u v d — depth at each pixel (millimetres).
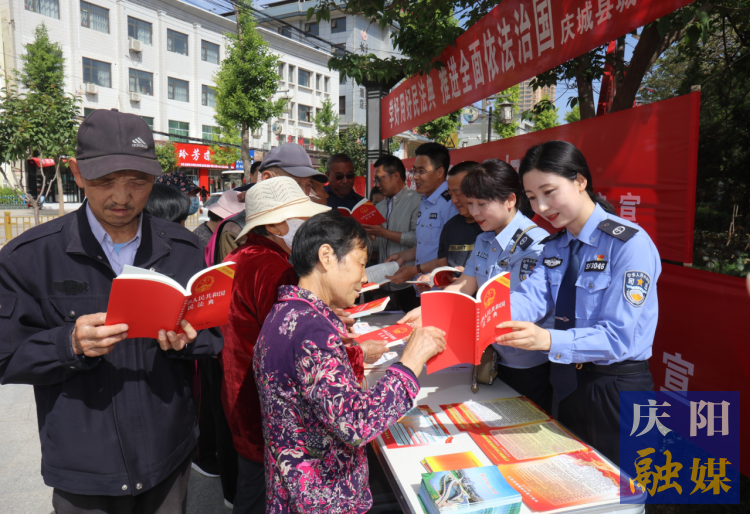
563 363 1501
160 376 1334
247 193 1749
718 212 3295
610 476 1240
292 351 1091
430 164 3332
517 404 1700
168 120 23578
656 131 2248
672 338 2225
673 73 4332
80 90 20312
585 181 1513
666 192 2199
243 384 1579
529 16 2953
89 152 1181
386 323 2658
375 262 4594
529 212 2096
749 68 3104
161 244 1396
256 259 1606
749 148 3156
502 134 15609
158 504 1408
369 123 6539
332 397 1046
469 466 1274
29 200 11898
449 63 4258
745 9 2709
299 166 2494
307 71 29344
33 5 19000
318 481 1130
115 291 1031
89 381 1243
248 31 17641
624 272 1434
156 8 22578
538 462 1315
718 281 1973
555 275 1675
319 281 1230
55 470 1241
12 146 10953
